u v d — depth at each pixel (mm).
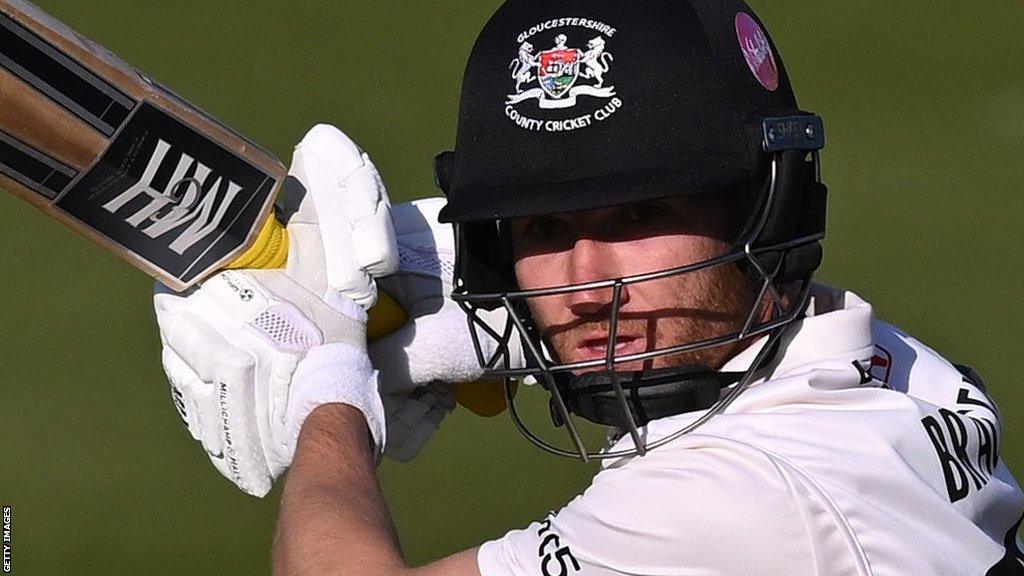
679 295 6867
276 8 29891
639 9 6840
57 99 7285
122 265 22312
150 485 17641
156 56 28172
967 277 22062
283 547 6992
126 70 7422
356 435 7535
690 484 6422
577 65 6781
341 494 7102
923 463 6684
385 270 8094
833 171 24938
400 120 26391
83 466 17969
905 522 6508
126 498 17375
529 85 6859
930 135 25938
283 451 7840
